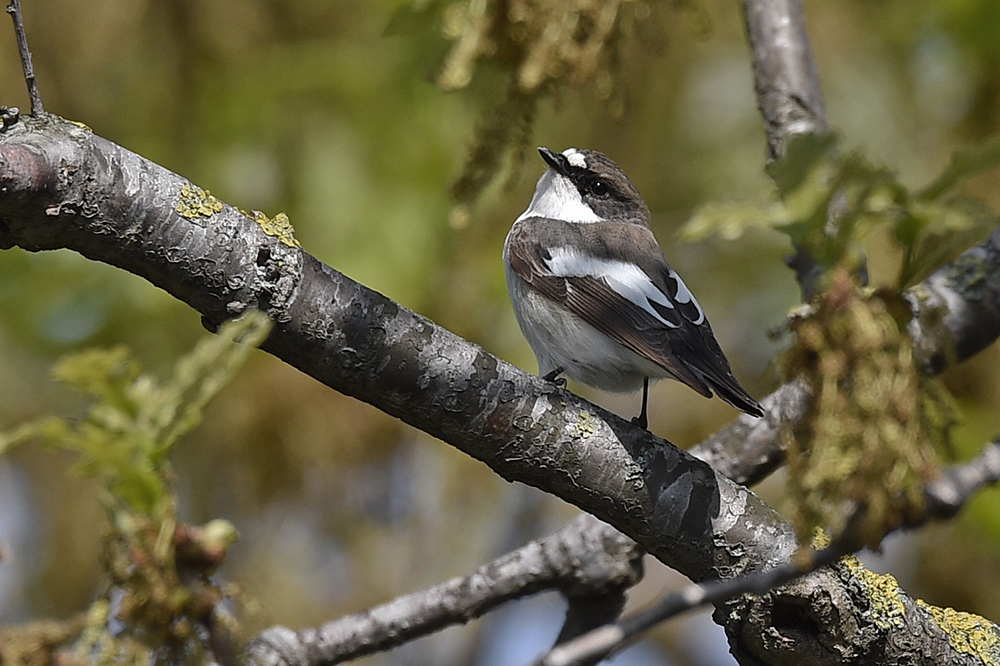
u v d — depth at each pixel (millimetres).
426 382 6535
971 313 8781
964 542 12352
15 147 5879
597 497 6820
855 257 5383
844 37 13570
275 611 12914
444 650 15398
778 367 5477
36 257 12391
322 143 12195
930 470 5125
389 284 11922
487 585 8805
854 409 5145
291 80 12078
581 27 7055
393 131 12172
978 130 13234
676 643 15961
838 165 5066
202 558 4648
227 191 12172
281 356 6551
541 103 13211
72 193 6016
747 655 6824
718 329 14430
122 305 12336
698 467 6891
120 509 4547
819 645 6574
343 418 12320
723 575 6852
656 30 7906
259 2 12328
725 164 14172
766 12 9875
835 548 5020
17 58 11797
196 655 4602
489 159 7391
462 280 12531
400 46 12031
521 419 6656
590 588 8992
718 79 14367
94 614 4414
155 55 12312
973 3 12602
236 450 12430
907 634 6648
